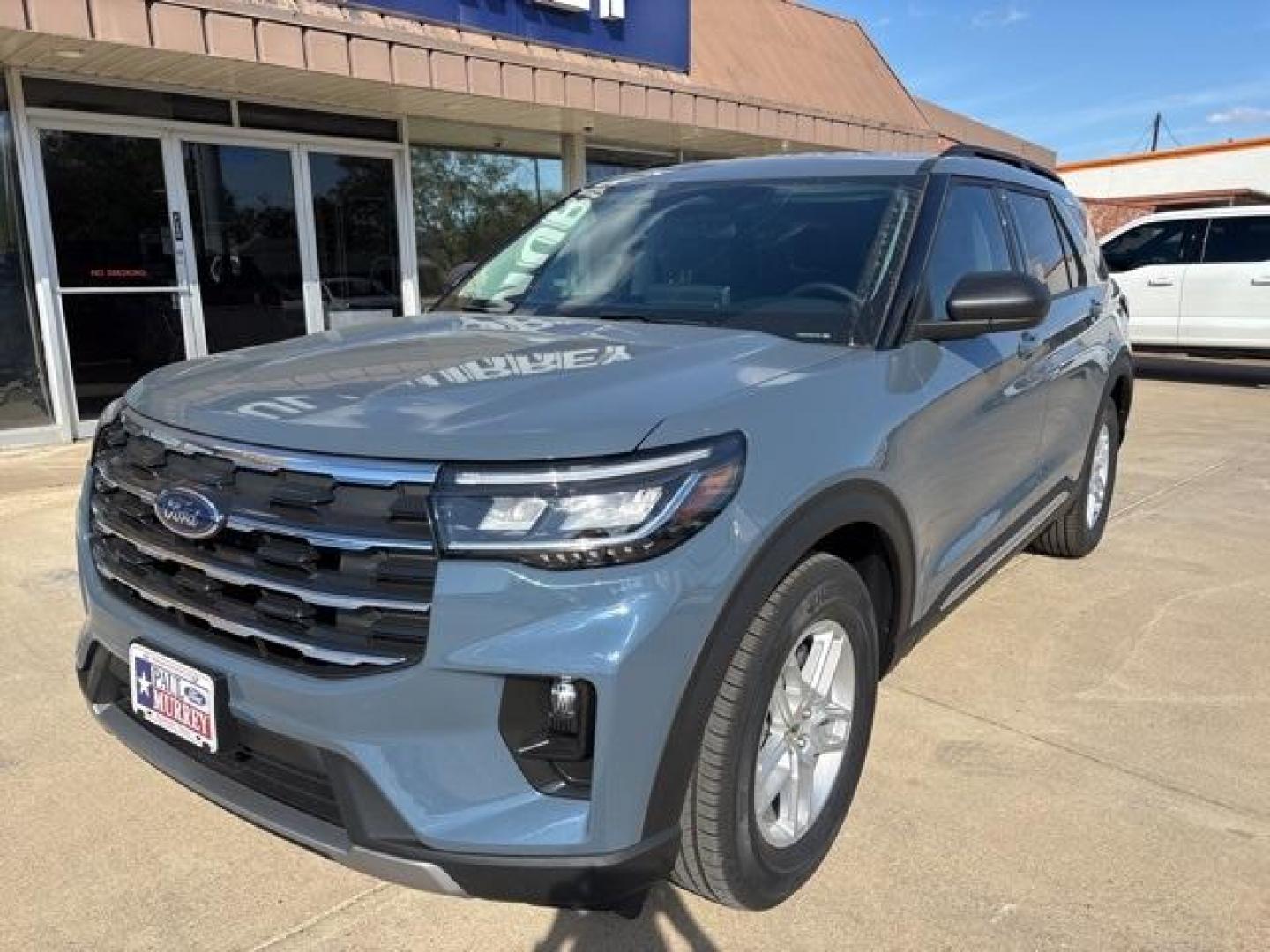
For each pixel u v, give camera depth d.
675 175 3.80
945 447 2.87
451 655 1.84
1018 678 3.67
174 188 8.11
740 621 2.02
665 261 3.29
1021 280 2.77
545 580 1.84
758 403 2.18
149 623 2.25
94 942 2.28
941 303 3.02
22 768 3.00
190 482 2.13
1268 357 11.75
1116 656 3.88
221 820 2.76
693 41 12.10
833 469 2.27
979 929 2.33
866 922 2.35
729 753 2.08
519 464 1.87
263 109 8.55
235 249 8.56
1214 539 5.50
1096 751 3.14
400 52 7.98
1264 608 4.40
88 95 7.55
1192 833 2.70
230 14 6.97
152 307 8.11
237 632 2.06
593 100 9.56
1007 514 3.60
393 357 2.50
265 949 2.26
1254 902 2.43
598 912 2.34
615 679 1.83
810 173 3.48
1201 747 3.17
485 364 2.37
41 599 4.34
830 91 14.00
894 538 2.60
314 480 1.97
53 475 6.61
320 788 2.04
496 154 10.59
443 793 1.87
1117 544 5.39
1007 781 2.96
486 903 2.43
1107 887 2.48
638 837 1.91
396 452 1.92
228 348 8.60
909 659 3.83
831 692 2.51
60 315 7.58
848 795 2.61
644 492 1.89
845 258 3.01
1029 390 3.62
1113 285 5.29
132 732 2.39
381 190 9.62
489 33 9.08
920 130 14.53
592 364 2.34
